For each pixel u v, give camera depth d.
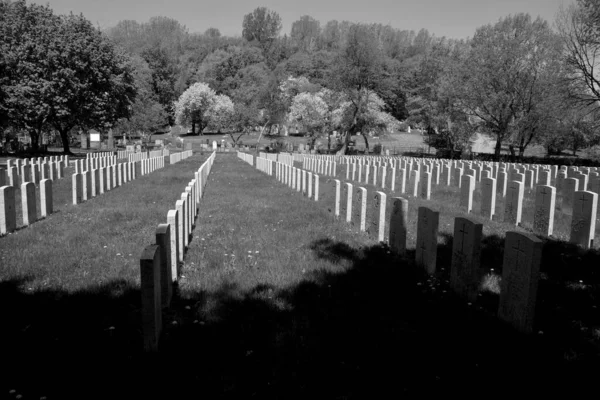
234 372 4.23
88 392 3.93
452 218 11.62
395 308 5.75
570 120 39.44
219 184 20.16
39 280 6.44
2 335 4.87
